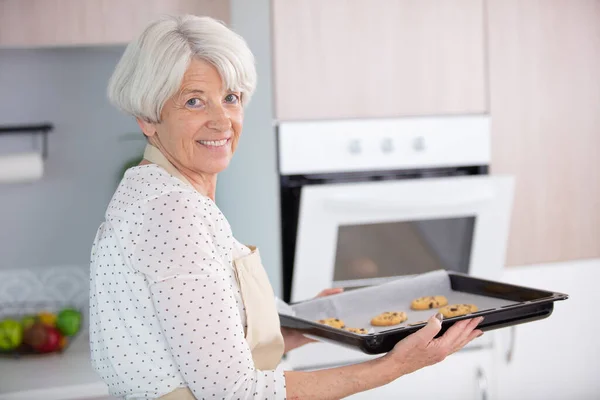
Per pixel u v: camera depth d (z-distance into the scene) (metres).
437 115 2.27
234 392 1.09
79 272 2.47
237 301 1.21
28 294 2.45
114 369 1.17
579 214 2.44
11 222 2.43
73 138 2.45
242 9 2.09
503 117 2.34
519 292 1.67
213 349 1.08
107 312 1.17
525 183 2.38
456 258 2.31
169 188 1.15
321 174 2.17
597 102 2.42
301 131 2.14
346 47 2.17
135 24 2.15
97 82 2.45
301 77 2.14
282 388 1.14
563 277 2.45
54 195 2.45
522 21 2.33
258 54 2.11
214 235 1.17
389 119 2.22
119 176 2.46
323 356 2.25
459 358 2.38
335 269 2.21
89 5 2.13
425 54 2.24
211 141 1.18
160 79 1.13
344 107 2.18
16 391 1.91
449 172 2.29
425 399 2.35
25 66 2.41
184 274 1.09
